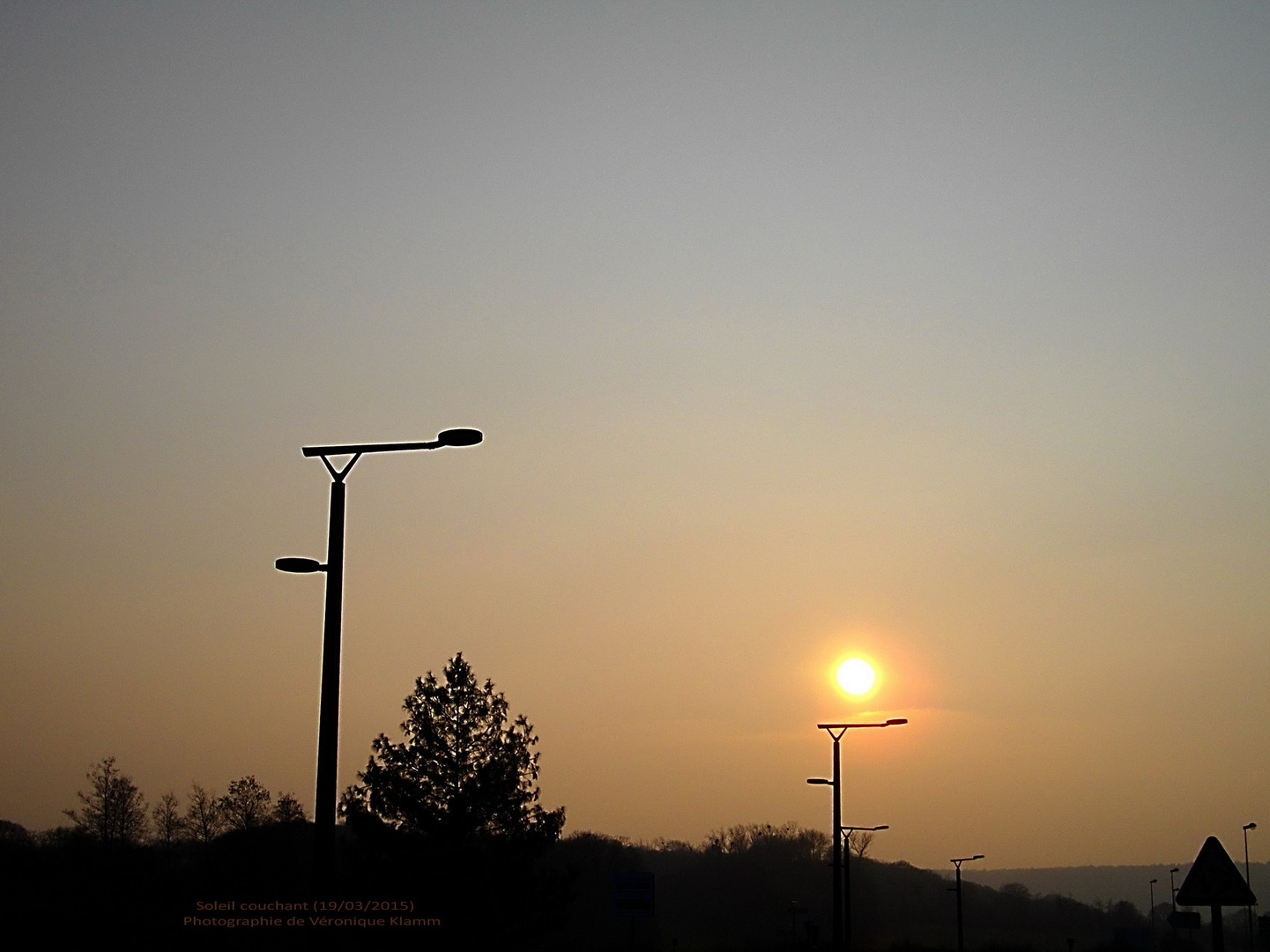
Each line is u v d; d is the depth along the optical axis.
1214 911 19.80
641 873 39.38
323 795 20.61
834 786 54.62
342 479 22.45
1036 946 132.38
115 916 44.06
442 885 45.12
